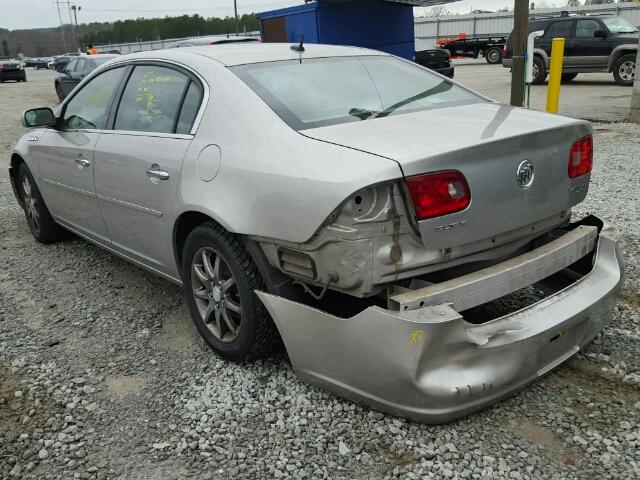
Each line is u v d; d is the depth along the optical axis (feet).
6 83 116.67
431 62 54.75
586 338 9.73
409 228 8.23
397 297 8.20
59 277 15.87
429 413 8.25
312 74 11.31
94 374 11.06
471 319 11.71
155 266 12.87
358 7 36.76
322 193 8.32
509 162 8.81
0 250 18.28
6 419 9.78
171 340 12.26
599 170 24.52
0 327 13.09
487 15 138.62
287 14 37.73
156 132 12.01
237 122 10.27
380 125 9.55
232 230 9.64
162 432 9.35
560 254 9.68
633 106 34.91
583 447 8.50
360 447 8.70
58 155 15.44
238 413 9.69
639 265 14.49
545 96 48.11
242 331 10.37
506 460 8.32
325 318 8.77
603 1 152.35
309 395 9.98
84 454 8.90
